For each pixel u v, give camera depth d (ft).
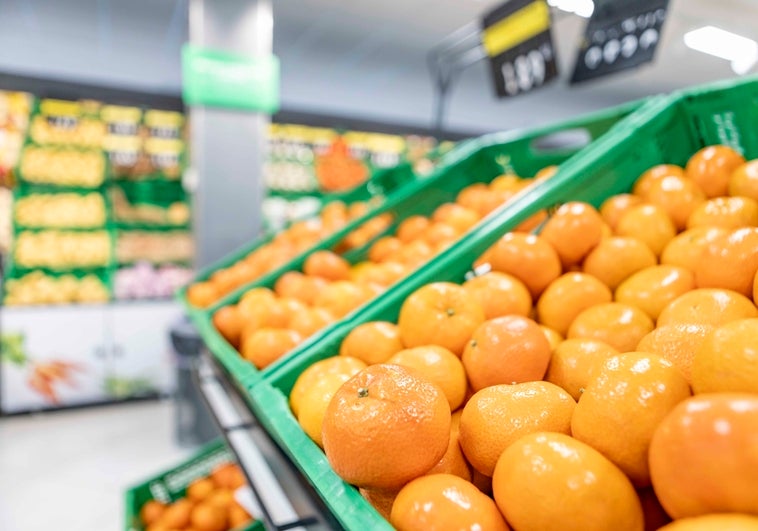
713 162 3.57
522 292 3.10
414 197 6.06
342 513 1.81
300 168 17.99
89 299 14.03
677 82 24.48
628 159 3.96
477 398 2.18
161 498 6.01
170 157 15.89
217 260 11.08
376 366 2.12
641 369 1.78
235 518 5.48
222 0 10.85
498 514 1.75
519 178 6.13
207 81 10.73
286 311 4.28
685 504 1.39
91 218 15.26
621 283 3.12
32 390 12.82
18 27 14.44
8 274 14.06
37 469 10.18
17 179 14.42
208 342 4.49
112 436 11.78
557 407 2.05
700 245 2.92
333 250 5.74
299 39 17.47
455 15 15.79
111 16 15.14
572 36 18.63
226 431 3.80
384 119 19.01
